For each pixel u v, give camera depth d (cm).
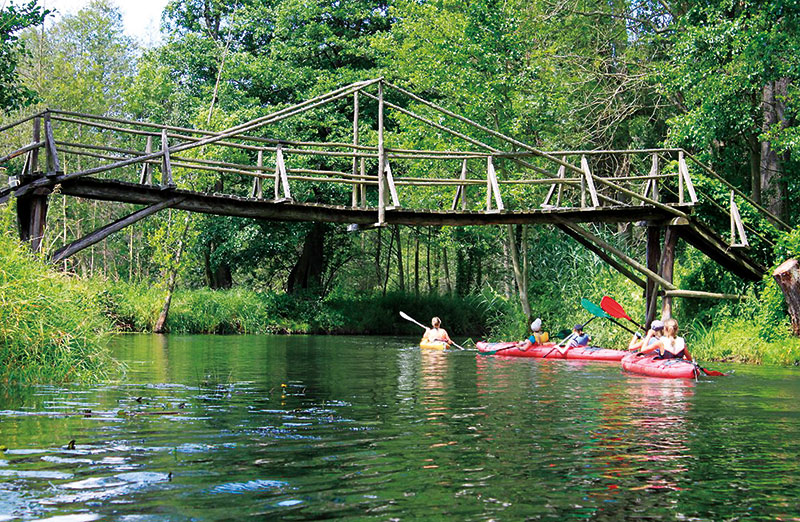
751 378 1063
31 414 639
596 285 1916
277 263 3106
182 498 390
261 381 948
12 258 833
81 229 3108
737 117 1794
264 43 2938
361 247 3638
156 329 2336
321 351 1622
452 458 493
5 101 1870
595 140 2416
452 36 2098
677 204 1541
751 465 482
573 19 2420
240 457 487
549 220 1563
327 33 2720
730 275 1733
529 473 455
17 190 1237
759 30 1702
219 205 1408
